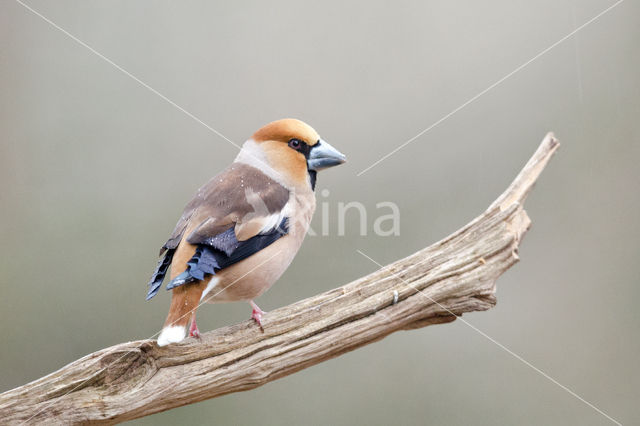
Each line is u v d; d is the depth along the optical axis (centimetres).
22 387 591
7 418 584
